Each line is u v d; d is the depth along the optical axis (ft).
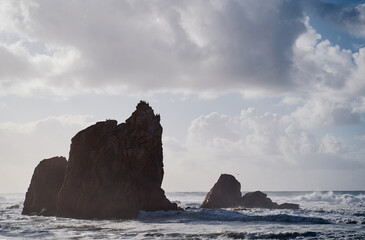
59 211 168.76
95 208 162.30
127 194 167.02
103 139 178.19
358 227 111.75
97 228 115.75
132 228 115.34
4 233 105.60
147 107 192.44
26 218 156.56
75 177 171.53
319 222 125.49
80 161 173.68
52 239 93.15
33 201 192.95
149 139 185.37
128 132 184.44
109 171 169.78
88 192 165.07
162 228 114.52
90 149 175.94
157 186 181.57
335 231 101.86
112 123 185.37
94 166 169.48
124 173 172.24
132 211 163.22
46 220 146.30
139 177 176.65
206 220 139.03
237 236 95.20
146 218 152.25
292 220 129.90
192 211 164.55
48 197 191.42
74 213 164.76
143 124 187.32
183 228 113.91
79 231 108.88
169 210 174.50
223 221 134.31
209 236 95.35
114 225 124.98
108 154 173.17
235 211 163.94
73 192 169.27
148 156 183.21
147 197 175.42
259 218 136.26
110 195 165.58
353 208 188.75
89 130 179.83
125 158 175.73
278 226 115.85
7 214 188.14
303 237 92.48
